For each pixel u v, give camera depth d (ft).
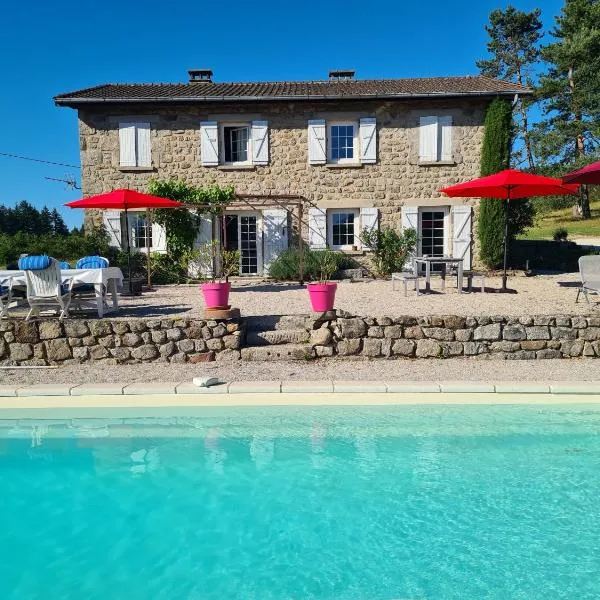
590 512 11.44
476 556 10.08
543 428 15.55
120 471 13.57
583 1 92.17
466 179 49.26
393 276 36.37
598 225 102.58
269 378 19.36
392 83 54.54
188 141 49.44
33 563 10.11
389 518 11.39
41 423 16.52
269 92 49.70
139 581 9.55
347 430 15.64
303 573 9.67
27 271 24.61
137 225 50.57
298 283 45.21
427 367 20.70
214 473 13.43
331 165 49.32
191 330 21.72
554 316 21.85
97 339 21.72
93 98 47.11
